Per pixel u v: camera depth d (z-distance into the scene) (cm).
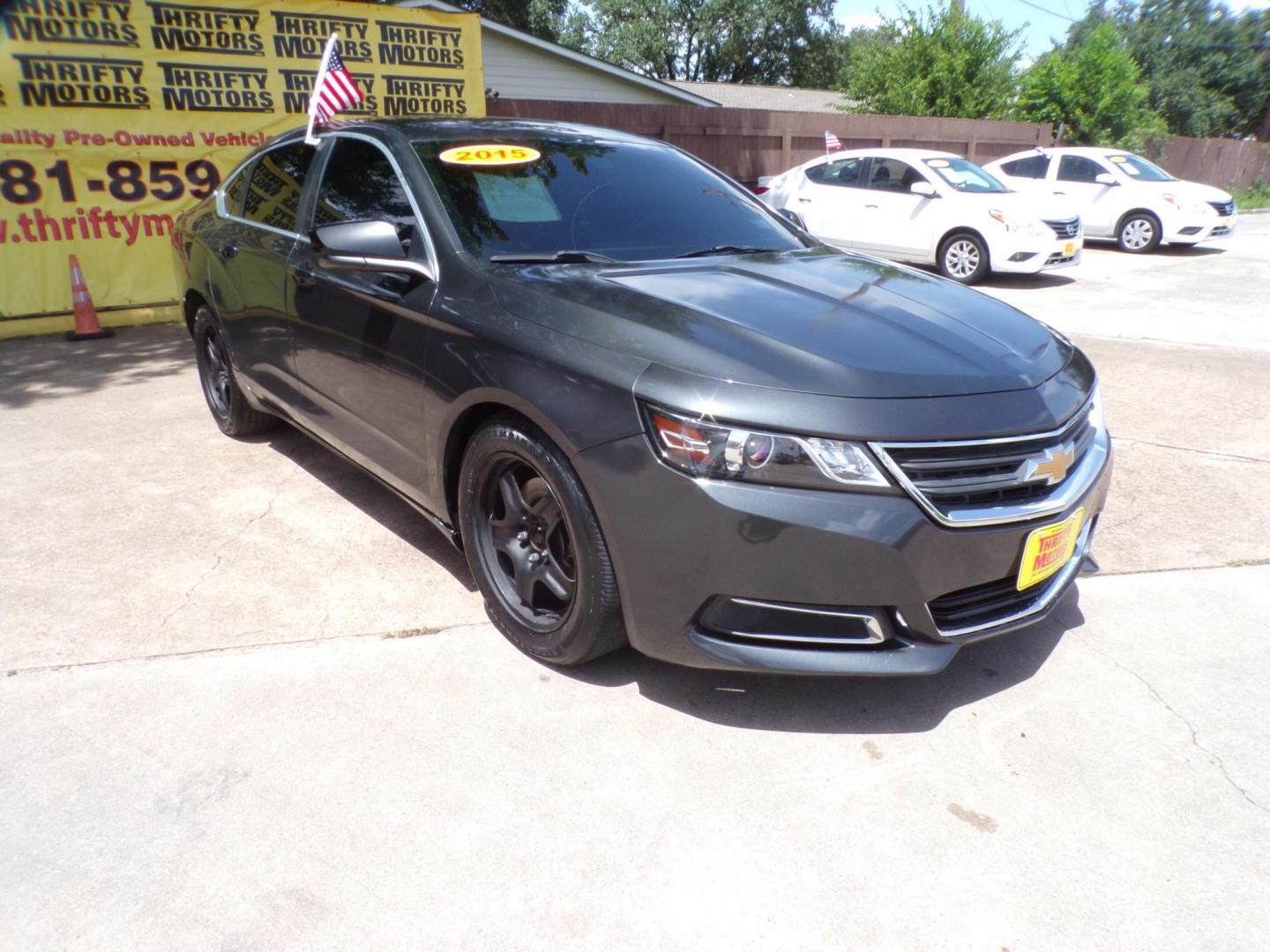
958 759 255
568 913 201
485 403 281
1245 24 4184
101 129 762
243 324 430
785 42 4331
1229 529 412
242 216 450
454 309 295
